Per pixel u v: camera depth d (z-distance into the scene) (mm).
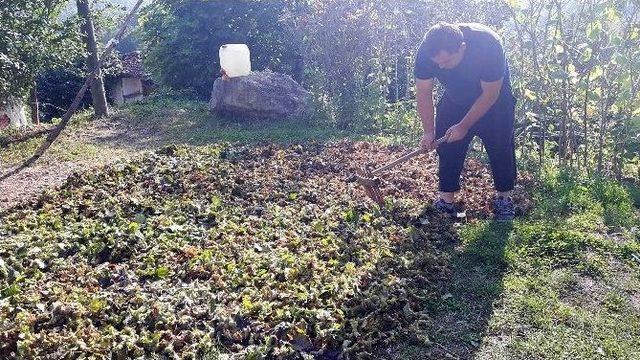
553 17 7027
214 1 14422
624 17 6609
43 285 4230
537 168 7047
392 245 4891
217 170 6867
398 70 10906
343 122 10156
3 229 5258
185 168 6934
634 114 6637
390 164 5516
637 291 4277
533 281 4367
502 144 5301
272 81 11117
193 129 10633
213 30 14648
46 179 7422
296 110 11031
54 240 4957
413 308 4043
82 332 3604
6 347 3480
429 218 5438
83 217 5539
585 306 4105
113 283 4340
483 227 5156
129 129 11047
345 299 3967
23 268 4469
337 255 4660
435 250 4820
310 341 3607
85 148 9219
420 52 5051
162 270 4422
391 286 4168
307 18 10219
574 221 5359
